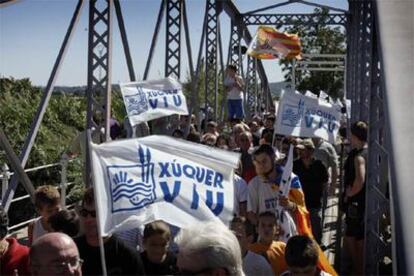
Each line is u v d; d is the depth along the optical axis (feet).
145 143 13.94
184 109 34.76
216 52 63.05
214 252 8.91
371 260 22.47
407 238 7.48
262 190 21.33
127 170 13.67
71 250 11.45
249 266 16.56
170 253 15.51
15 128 43.80
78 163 43.14
